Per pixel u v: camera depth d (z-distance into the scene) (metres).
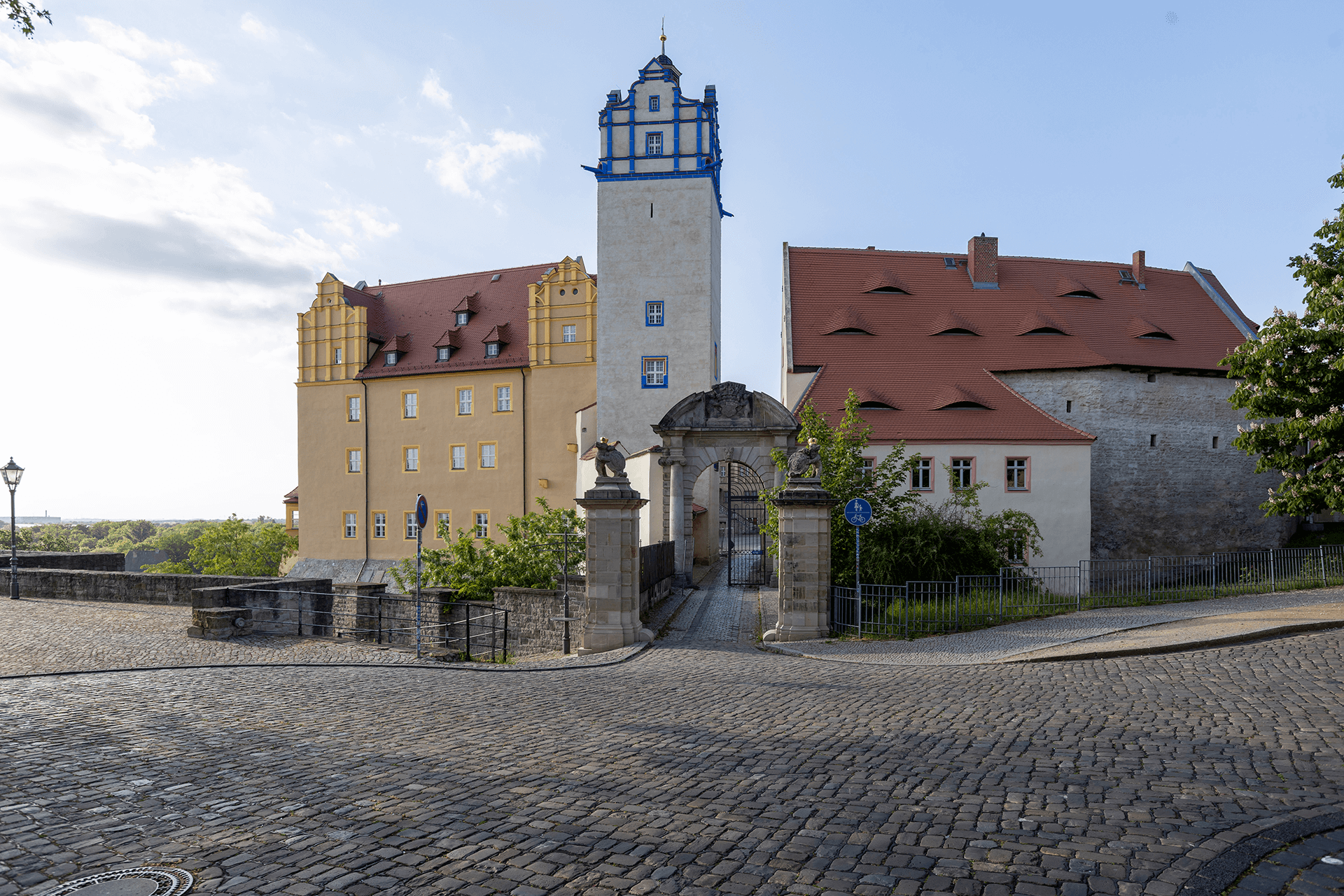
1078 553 28.83
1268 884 4.27
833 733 7.87
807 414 20.77
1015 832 5.10
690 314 36.88
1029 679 10.69
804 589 16.20
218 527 56.62
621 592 16.22
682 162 37.03
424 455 44.84
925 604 16.36
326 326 47.34
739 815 5.54
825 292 36.50
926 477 28.91
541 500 22.73
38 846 5.04
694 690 10.59
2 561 25.89
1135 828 5.09
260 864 4.77
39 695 10.05
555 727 8.31
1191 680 9.78
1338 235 18.84
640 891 4.38
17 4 9.80
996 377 33.91
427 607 19.12
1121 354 34.41
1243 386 20.80
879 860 4.73
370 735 7.95
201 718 8.73
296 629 17.95
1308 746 6.80
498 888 4.44
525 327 44.81
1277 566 20.66
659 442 36.66
